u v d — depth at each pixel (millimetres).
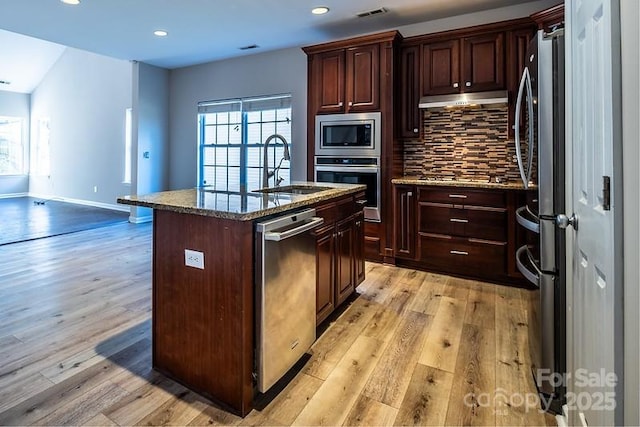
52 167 9016
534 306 1975
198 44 4934
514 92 3494
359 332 2500
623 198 949
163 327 1959
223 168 5875
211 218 1751
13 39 7418
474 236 3504
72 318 2648
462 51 3684
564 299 1700
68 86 8336
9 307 2820
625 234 939
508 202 3336
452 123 4078
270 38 4660
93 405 1731
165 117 6320
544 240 1735
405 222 3852
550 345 1732
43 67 8586
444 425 1638
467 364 2109
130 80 7094
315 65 4277
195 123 6113
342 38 4637
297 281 1986
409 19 4027
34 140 9492
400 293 3213
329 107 4207
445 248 3652
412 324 2615
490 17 3801
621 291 960
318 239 2342
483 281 3521
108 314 2723
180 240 1860
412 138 4055
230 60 5613
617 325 972
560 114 1680
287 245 1887
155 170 6250
